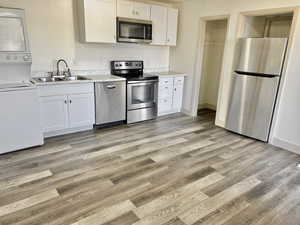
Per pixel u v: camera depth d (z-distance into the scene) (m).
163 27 4.51
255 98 3.53
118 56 4.45
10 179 2.35
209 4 4.12
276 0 3.18
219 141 3.55
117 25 3.84
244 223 1.86
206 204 2.07
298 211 2.02
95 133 3.71
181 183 2.38
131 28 4.01
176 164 2.78
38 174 2.46
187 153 3.09
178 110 5.16
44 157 2.84
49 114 3.32
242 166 2.78
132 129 3.97
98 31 3.70
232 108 3.88
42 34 3.53
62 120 3.46
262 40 3.31
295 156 3.10
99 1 3.59
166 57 5.23
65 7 3.63
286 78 3.19
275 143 3.44
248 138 3.72
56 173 2.49
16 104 2.78
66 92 3.38
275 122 3.39
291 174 2.62
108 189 2.24
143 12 4.14
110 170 2.59
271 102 3.35
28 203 2.00
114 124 4.18
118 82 3.88
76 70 4.00
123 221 1.83
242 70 3.64
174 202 2.08
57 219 1.83
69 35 3.78
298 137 3.17
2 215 1.85
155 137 3.63
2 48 2.72
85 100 3.61
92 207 1.98
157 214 1.92
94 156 2.91
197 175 2.55
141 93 4.30
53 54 3.70
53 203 2.01
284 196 2.22
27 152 2.96
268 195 2.23
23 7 3.28
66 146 3.18
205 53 5.38
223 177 2.52
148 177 2.48
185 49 4.80
